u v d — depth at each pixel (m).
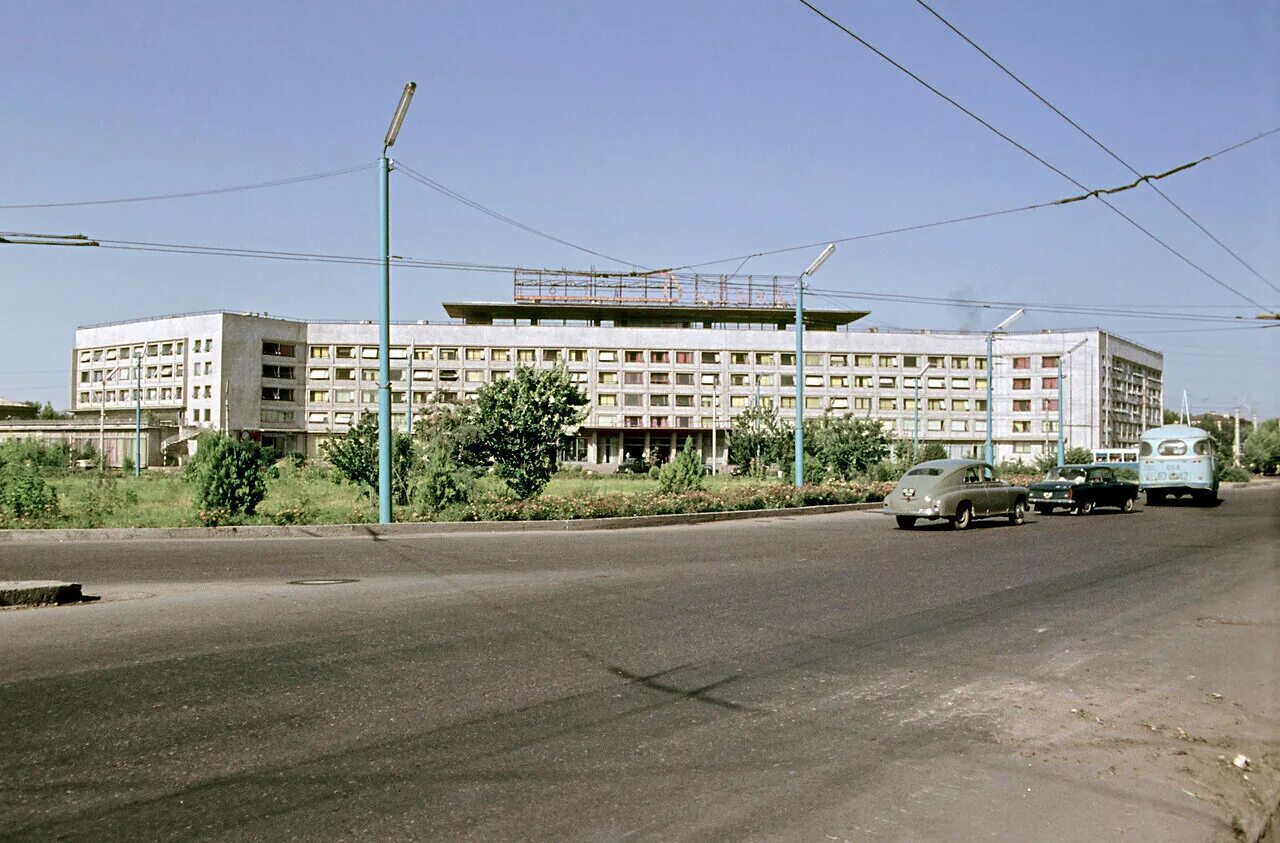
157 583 10.37
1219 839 3.81
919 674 6.54
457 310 89.00
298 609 8.60
